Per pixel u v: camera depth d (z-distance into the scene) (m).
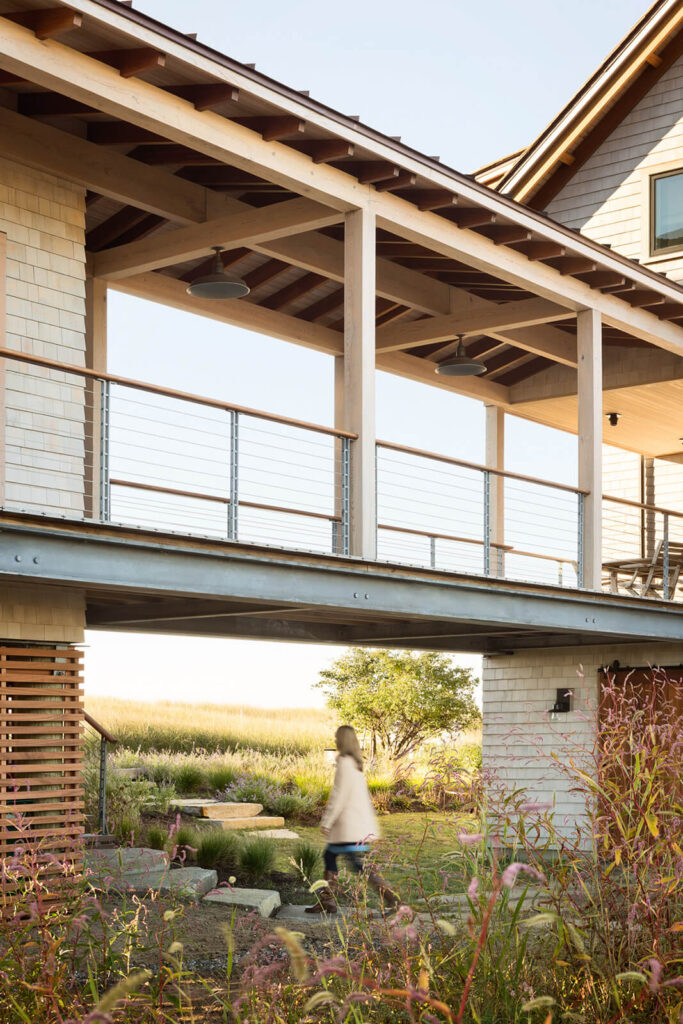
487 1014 4.04
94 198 10.23
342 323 13.12
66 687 8.72
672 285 11.37
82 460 8.91
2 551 6.33
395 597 8.56
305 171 8.18
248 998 4.13
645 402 14.79
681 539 17.27
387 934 4.19
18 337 8.55
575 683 13.68
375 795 16.70
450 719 21.42
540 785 13.57
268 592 7.68
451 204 8.99
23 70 6.49
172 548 7.05
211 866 10.49
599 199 16.42
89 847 10.84
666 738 4.83
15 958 4.48
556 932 4.25
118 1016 4.14
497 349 14.69
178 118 7.29
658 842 4.26
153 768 18.44
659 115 15.95
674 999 4.09
